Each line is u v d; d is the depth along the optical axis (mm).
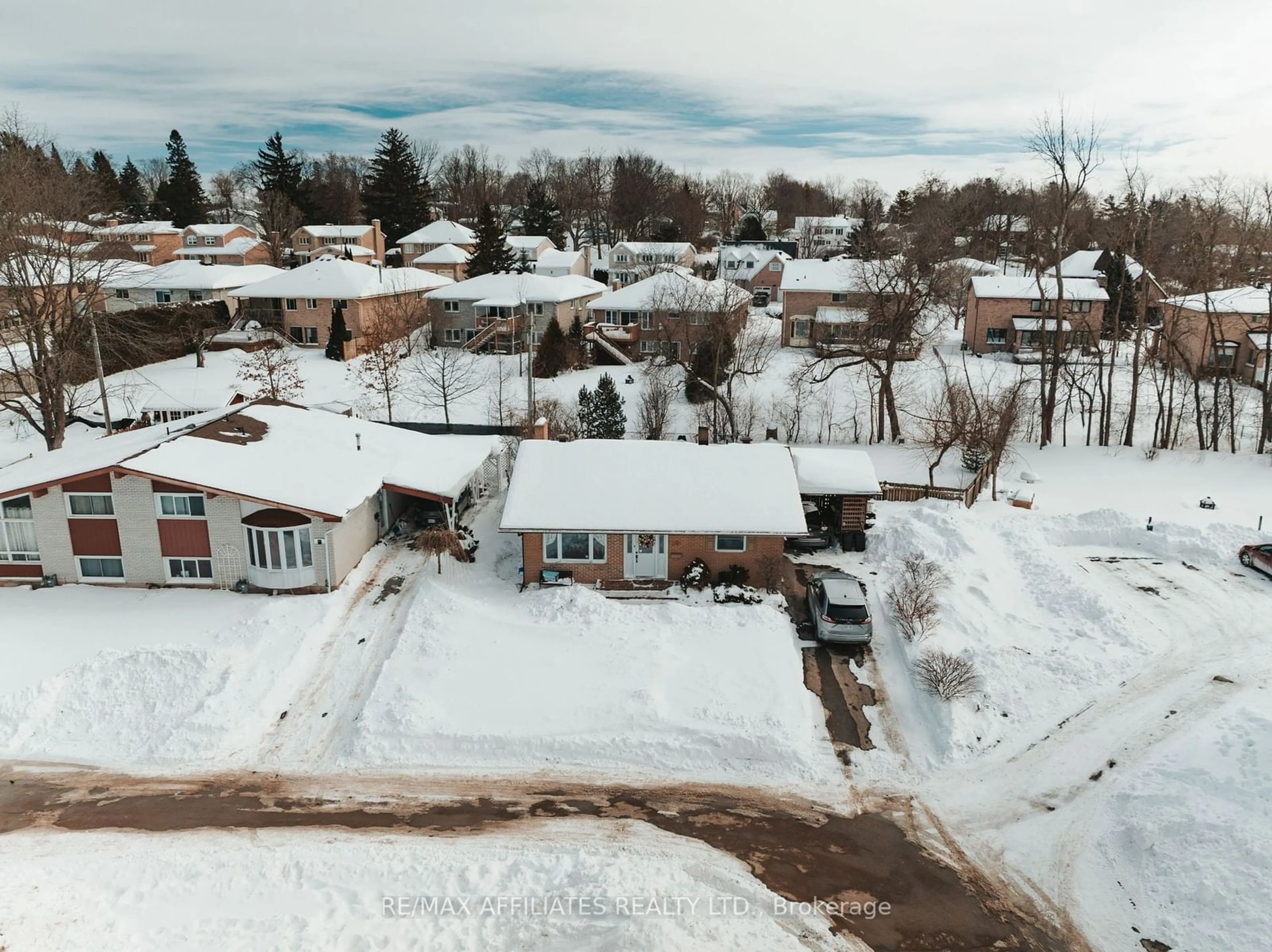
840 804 17812
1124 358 59594
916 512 32312
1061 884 15438
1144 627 23875
